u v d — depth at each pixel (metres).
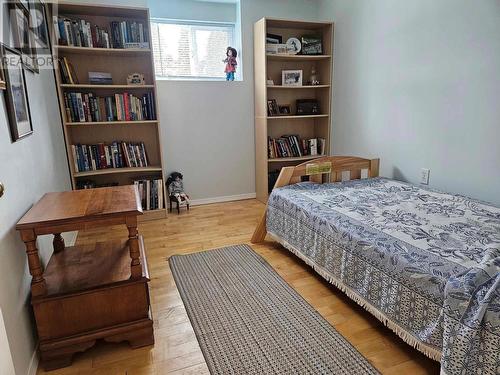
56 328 1.45
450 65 2.35
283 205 2.41
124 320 1.54
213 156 3.80
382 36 2.92
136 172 3.49
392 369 1.40
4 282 1.23
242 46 3.64
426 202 2.13
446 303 1.19
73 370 1.44
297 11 3.78
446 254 1.40
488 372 1.07
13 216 1.40
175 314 1.82
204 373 1.41
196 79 3.72
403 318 1.42
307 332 1.65
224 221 3.27
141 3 3.23
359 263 1.66
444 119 2.43
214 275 2.22
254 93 3.80
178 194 3.50
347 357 1.48
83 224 1.39
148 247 2.69
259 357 1.49
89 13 3.01
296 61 3.86
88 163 3.20
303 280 2.15
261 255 2.52
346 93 3.47
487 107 2.14
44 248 1.84
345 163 2.78
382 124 3.03
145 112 3.23
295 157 3.80
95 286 1.48
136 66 3.30
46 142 2.23
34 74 2.06
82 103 3.06
